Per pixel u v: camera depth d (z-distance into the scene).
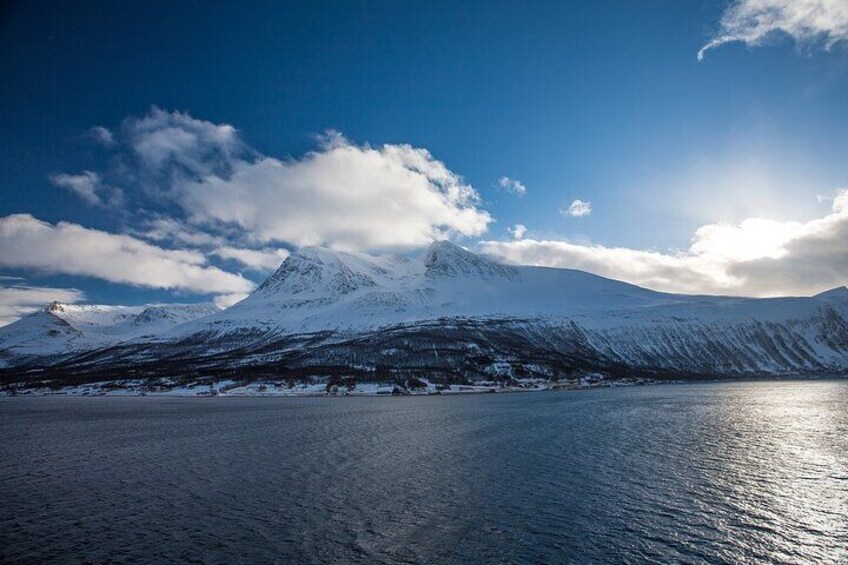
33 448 66.19
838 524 33.31
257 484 44.88
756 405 108.31
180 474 49.44
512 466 50.00
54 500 41.00
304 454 58.31
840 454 53.69
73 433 80.50
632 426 77.38
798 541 30.75
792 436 65.31
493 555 29.09
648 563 27.98
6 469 52.84
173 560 29.03
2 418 106.81
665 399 130.62
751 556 28.80
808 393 147.00
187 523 34.97
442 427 79.75
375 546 30.58
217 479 47.09
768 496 38.97
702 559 28.47
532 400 136.50
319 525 34.12
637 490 40.91
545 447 60.16
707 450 56.56
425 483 44.03
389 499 39.50
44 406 143.25
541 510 36.38
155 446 66.25
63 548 31.02
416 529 33.16
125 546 31.16
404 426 81.75
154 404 145.88
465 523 34.03
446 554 29.34
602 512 35.81
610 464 50.16
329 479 46.12
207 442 68.50
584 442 63.19
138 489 44.06
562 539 31.22
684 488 41.31
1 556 30.02
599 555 28.97
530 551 29.56
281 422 90.44
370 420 91.25
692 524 33.47
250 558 29.17
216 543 31.39
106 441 71.31
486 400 140.12
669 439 64.44
